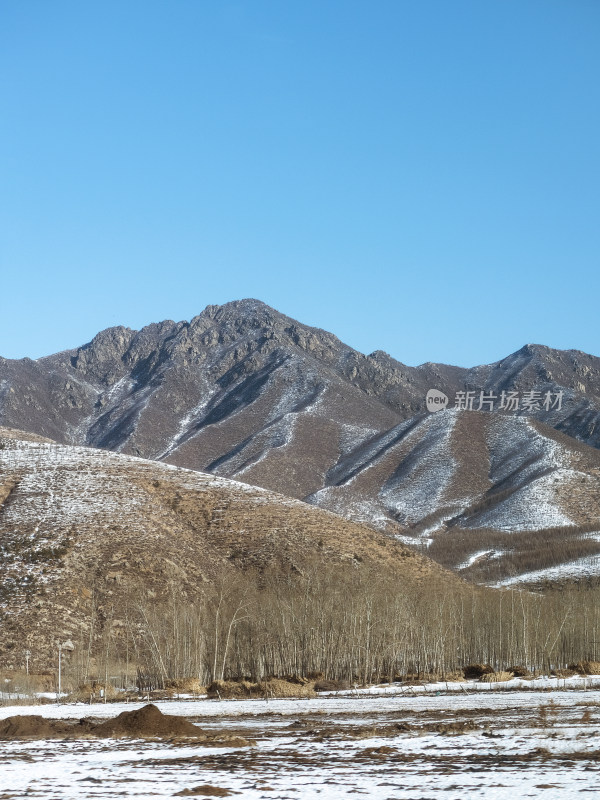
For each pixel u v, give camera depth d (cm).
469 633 9706
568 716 4350
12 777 2788
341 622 8788
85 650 9500
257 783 2550
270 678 8062
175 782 2625
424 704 5641
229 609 9188
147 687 8600
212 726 4638
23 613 10244
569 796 2208
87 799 2347
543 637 9375
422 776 2611
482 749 3170
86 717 5575
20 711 6241
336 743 3531
